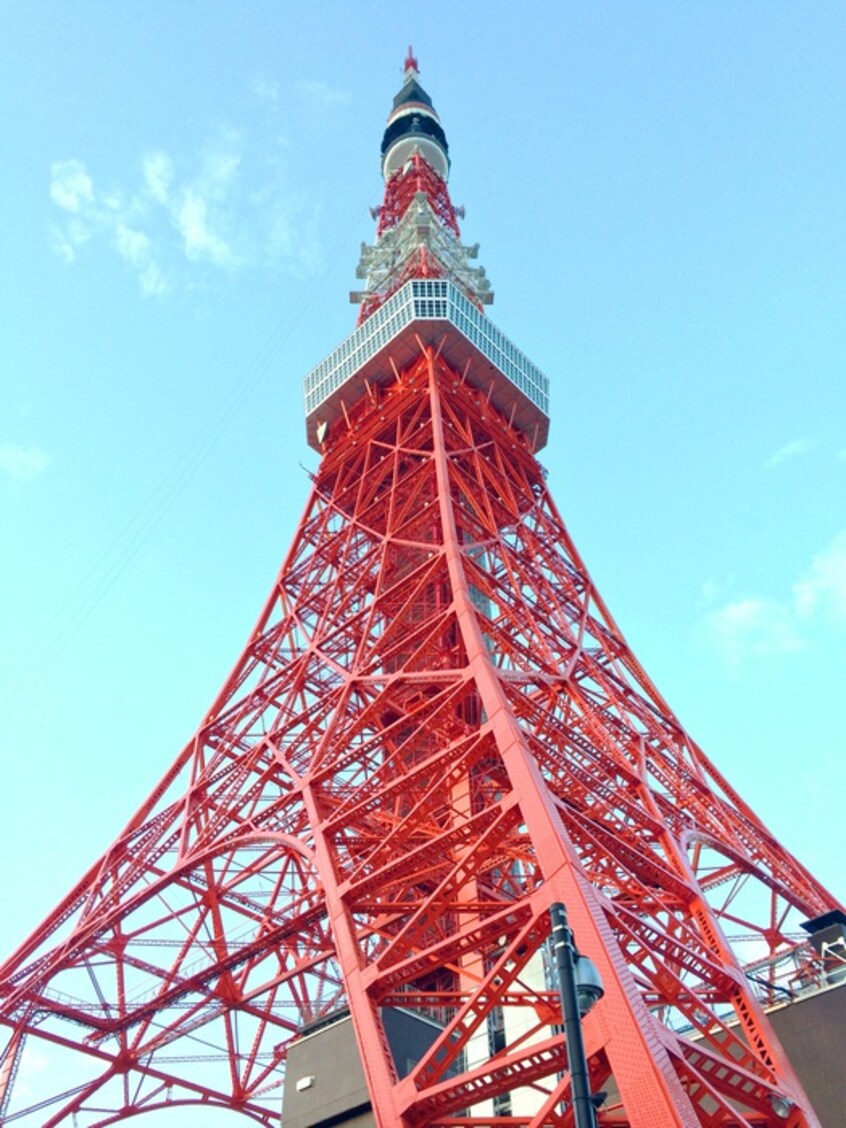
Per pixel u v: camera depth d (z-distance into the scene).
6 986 55.00
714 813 56.00
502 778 50.28
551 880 33.22
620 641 67.06
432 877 46.28
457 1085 30.36
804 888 54.38
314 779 48.53
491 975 32.41
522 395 79.75
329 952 51.06
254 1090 56.34
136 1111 54.47
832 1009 41.41
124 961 55.12
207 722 64.12
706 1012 34.78
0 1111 50.69
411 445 71.81
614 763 48.53
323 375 81.50
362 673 53.94
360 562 67.19
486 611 68.44
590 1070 29.16
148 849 58.72
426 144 111.62
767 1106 33.09
